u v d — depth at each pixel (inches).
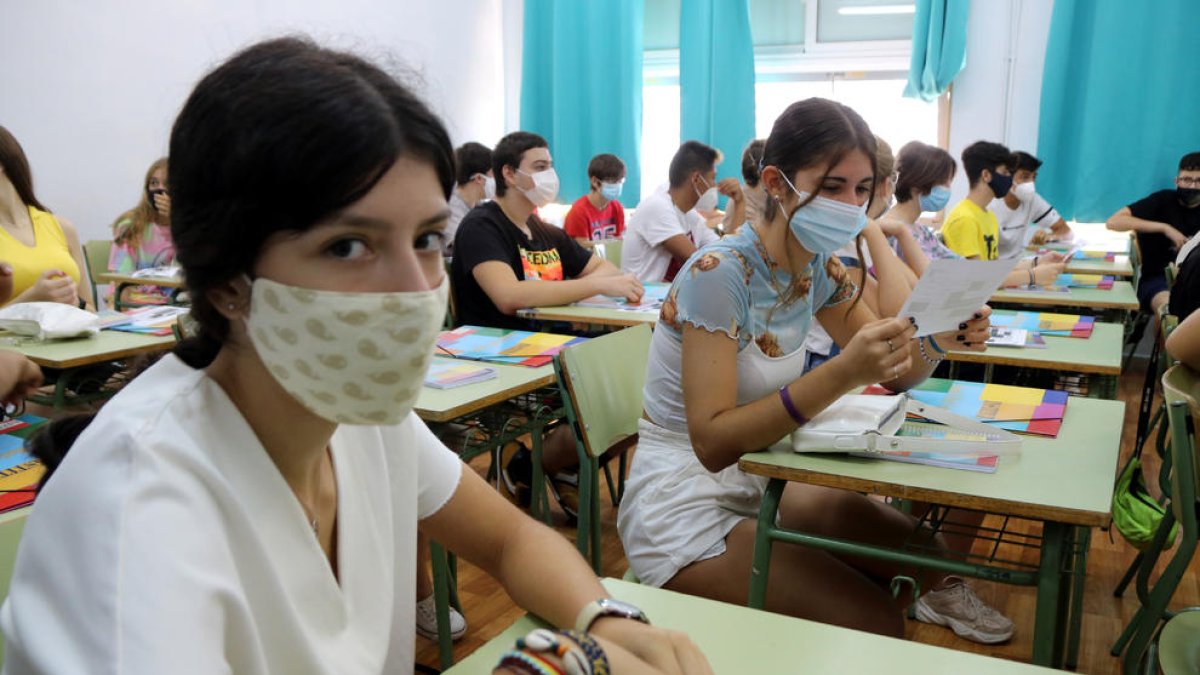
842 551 49.7
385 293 22.2
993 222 151.6
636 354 77.6
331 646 25.2
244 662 21.7
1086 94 183.0
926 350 61.9
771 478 51.1
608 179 188.5
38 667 18.3
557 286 112.0
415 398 24.5
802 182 53.2
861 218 52.9
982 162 146.2
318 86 20.6
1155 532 63.9
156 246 151.5
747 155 79.8
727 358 54.3
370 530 27.8
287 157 20.3
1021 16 190.1
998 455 51.6
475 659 29.4
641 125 222.2
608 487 109.8
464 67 237.5
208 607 20.1
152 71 171.3
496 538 33.4
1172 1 172.6
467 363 81.8
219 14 181.5
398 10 216.2
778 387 58.2
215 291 22.8
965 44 192.5
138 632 18.4
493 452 97.3
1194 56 172.7
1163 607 55.6
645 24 225.3
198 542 20.8
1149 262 180.4
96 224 165.6
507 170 116.2
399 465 29.7
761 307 56.2
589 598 29.9
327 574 25.0
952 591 80.7
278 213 20.9
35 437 26.6
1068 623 67.7
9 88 150.5
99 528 19.5
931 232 123.7
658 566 56.5
